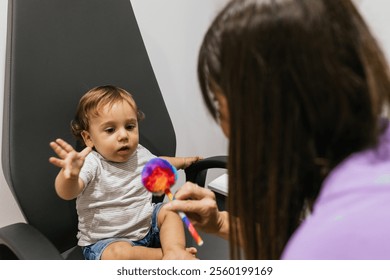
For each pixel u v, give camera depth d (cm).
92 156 101
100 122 97
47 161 91
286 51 38
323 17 38
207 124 146
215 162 108
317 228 37
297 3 39
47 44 91
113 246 96
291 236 46
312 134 40
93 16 100
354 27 39
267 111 40
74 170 80
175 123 139
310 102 39
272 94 39
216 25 43
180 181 144
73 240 101
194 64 136
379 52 40
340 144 41
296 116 39
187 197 67
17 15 86
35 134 89
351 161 40
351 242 35
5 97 87
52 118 92
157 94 111
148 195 107
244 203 46
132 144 100
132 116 100
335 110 38
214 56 43
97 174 100
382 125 41
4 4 101
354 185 38
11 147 85
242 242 53
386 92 39
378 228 35
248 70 40
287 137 40
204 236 105
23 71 87
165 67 131
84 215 99
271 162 42
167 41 128
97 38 100
